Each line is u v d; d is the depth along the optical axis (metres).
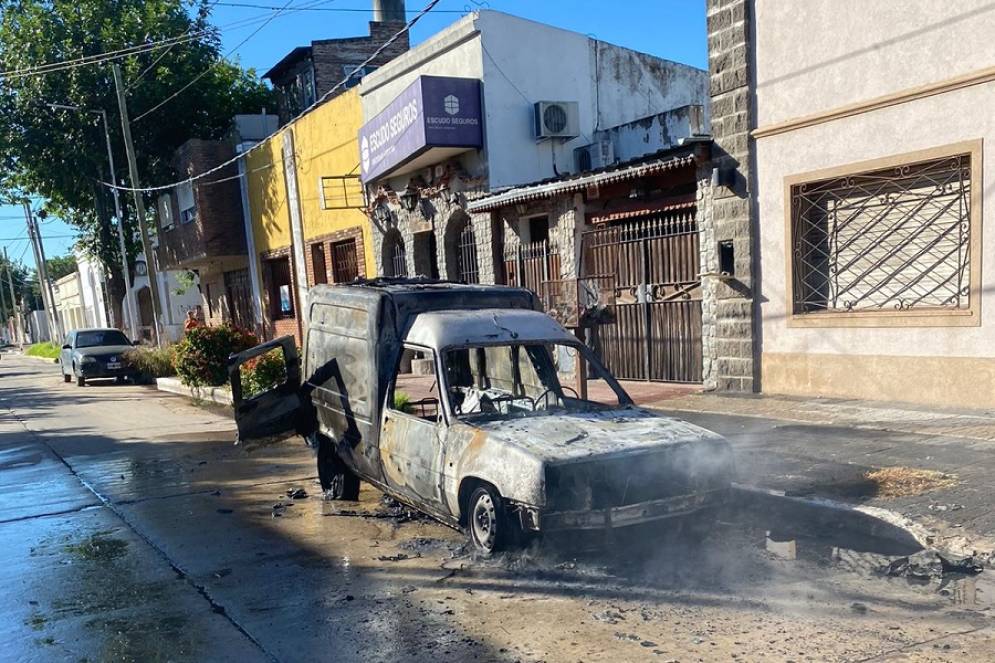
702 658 3.81
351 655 4.06
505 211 14.83
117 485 8.82
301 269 22.59
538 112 14.87
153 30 26.78
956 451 6.68
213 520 7.07
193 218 26.34
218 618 4.70
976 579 4.60
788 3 9.53
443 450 5.70
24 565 5.99
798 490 6.04
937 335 8.41
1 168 27.44
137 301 41.53
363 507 7.23
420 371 11.25
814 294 9.84
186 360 16.59
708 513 5.32
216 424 13.20
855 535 5.46
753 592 4.65
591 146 15.15
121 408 16.33
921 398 8.60
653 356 12.19
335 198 20.30
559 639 4.11
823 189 9.53
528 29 15.10
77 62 23.42
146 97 26.59
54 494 8.51
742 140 10.17
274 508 7.34
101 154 27.39
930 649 3.78
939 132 8.20
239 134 26.03
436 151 15.05
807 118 9.40
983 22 7.76
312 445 7.90
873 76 8.76
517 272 14.60
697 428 5.65
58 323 60.78
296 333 23.47
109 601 5.10
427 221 16.89
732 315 10.57
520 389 7.26
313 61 26.78
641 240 12.11
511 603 4.65
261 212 24.59
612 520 4.93
